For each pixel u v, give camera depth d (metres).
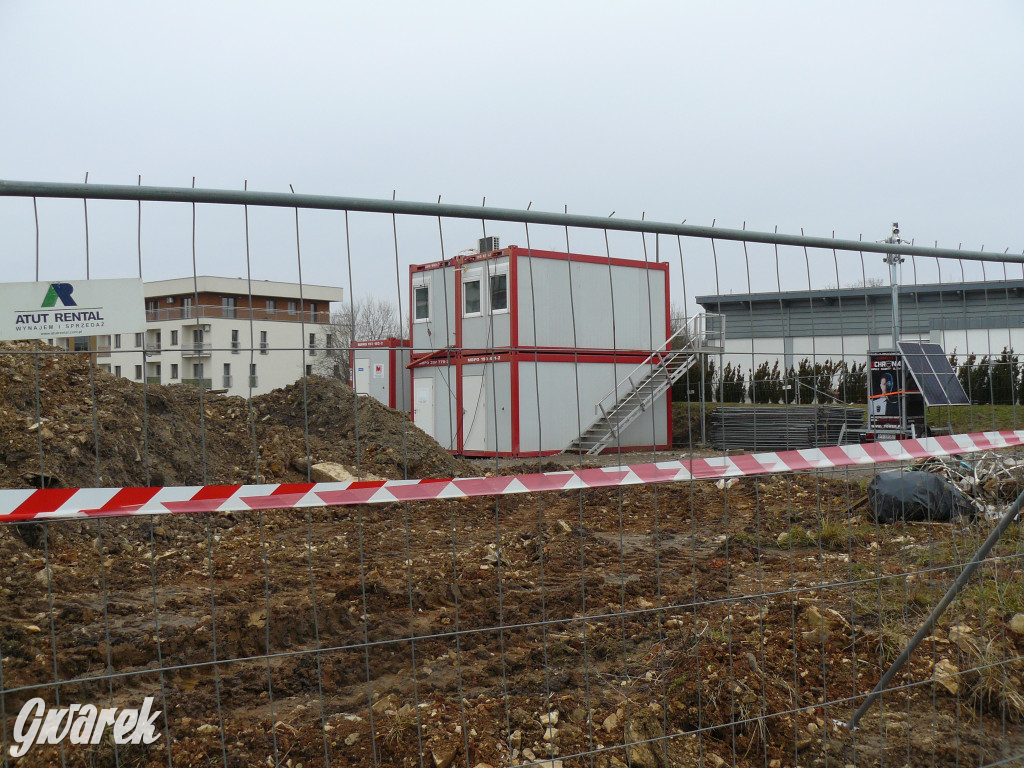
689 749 3.84
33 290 2.82
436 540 9.67
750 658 4.49
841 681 4.55
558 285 16.97
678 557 8.28
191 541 9.20
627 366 17.56
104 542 8.55
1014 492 9.00
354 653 5.25
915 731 4.14
